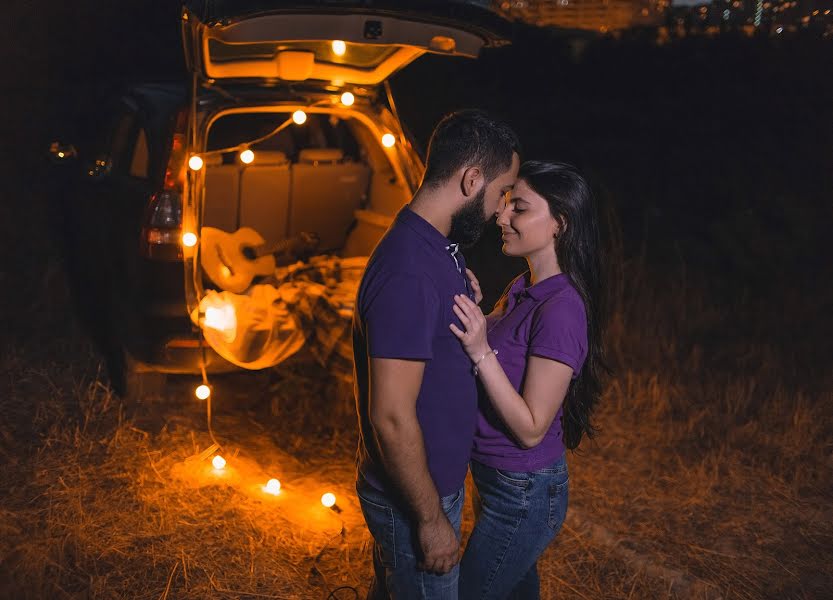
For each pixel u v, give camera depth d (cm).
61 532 318
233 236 414
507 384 204
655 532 363
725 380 524
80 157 534
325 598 299
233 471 372
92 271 519
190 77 366
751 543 361
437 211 196
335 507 356
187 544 320
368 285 191
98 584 291
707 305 642
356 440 413
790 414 477
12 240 594
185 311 371
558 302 216
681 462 421
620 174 955
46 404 414
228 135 439
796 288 679
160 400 426
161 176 371
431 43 333
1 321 499
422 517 191
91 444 379
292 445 404
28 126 708
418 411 198
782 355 564
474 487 240
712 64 1189
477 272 634
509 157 198
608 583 327
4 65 784
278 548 325
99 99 559
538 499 222
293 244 455
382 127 417
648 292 638
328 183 464
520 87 1166
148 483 357
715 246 762
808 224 773
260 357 381
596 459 422
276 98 387
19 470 358
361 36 320
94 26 854
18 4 830
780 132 1048
